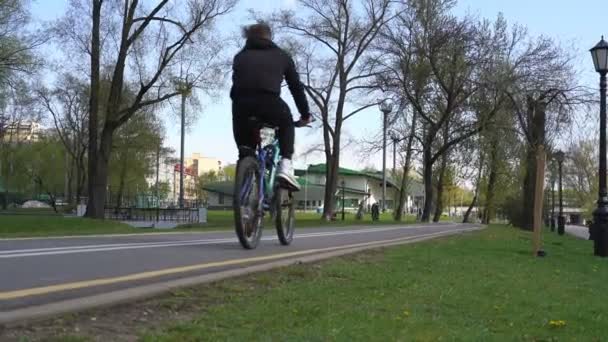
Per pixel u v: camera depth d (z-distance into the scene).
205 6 33.91
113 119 33.19
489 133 37.16
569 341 5.46
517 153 36.31
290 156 7.46
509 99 34.66
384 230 18.89
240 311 4.89
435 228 23.50
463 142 40.56
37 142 75.56
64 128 63.12
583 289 8.91
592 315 6.70
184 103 36.97
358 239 12.54
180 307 4.80
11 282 4.87
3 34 33.19
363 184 111.31
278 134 7.34
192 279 5.58
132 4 33.12
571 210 112.56
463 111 38.50
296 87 7.28
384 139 43.25
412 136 43.94
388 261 9.03
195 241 9.23
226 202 109.69
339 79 41.75
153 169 71.31
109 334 3.89
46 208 83.44
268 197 7.70
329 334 4.54
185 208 41.03
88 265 6.01
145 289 4.92
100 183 32.84
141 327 4.14
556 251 16.45
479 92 37.25
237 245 8.67
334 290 6.21
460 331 5.25
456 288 7.36
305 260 7.63
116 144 59.59
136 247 7.83
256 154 7.34
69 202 74.31
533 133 32.44
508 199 52.91
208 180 131.12
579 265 13.27
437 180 54.66
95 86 33.22
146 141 61.59
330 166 42.50
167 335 4.03
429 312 5.87
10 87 34.75
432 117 41.66
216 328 4.36
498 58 35.19
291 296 5.65
